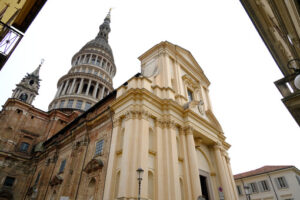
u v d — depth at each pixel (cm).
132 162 1362
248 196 1688
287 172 3531
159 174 1445
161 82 2084
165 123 1725
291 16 711
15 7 967
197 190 1504
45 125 3584
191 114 1947
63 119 3684
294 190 3341
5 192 2614
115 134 1641
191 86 2480
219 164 2023
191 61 2883
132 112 1612
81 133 2188
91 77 4984
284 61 1162
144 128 1545
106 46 6438
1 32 977
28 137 3269
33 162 2939
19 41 1030
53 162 2411
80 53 5822
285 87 966
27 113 3444
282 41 1011
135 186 1269
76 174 1842
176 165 1529
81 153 1972
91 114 2402
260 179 3788
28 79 4209
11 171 2819
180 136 1795
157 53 2417
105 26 7231
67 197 1692
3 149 2902
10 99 3397
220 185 1920
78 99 4488
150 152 1512
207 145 2209
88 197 1577
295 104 898
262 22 1024
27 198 2498
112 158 1520
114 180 1415
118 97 1811
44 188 2236
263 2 888
